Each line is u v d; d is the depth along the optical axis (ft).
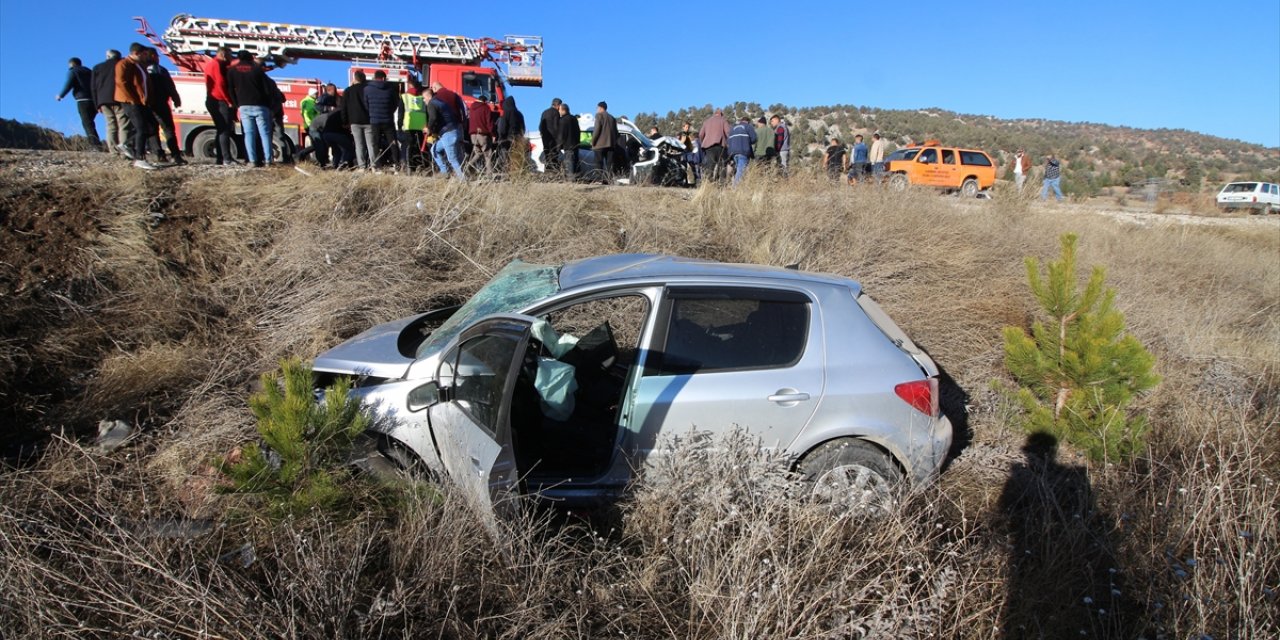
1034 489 13.08
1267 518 10.22
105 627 8.53
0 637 8.14
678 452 10.82
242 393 15.42
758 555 9.14
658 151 47.39
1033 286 15.48
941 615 8.84
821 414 11.69
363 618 8.32
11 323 16.44
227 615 8.43
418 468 11.41
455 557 9.32
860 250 26.30
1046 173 60.08
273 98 31.32
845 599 8.79
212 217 23.06
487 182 27.78
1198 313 23.30
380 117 31.50
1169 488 11.40
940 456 12.19
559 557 10.18
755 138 39.27
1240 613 8.83
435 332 13.06
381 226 23.54
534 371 12.64
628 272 12.37
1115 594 9.59
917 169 70.13
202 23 45.83
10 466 12.46
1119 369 14.32
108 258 19.77
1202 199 75.97
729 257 26.66
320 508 10.05
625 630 9.19
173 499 11.84
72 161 28.78
